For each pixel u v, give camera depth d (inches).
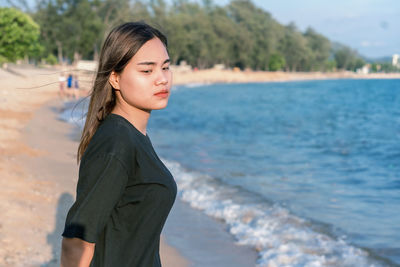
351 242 205.5
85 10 2896.2
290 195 296.2
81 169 47.1
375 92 2603.3
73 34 2908.5
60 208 227.5
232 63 4707.2
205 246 204.5
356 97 2091.5
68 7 2903.5
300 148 565.3
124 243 49.0
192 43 3841.0
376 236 213.5
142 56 50.7
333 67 6609.3
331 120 1024.9
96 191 45.0
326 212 255.4
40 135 506.9
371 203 278.7
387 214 252.1
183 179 341.1
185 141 595.8
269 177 358.9
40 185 270.2
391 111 1294.3
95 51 3019.2
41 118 689.0
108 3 2874.0
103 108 53.4
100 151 46.4
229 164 418.3
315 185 331.3
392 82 4835.1
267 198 286.7
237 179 346.0
